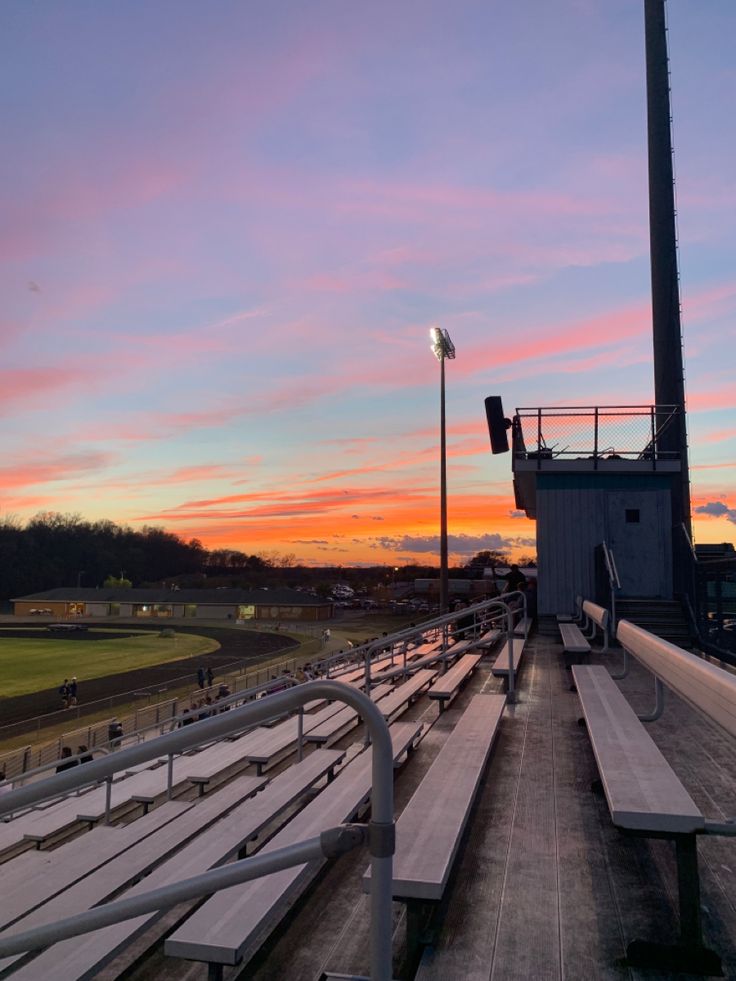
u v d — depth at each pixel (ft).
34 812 23.59
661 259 54.29
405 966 8.43
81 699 113.09
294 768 16.63
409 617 329.31
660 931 8.83
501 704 19.79
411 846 9.37
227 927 8.66
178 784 23.77
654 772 10.50
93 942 9.32
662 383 53.01
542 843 11.61
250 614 326.24
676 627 40.52
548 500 46.09
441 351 77.36
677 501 50.72
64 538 561.43
